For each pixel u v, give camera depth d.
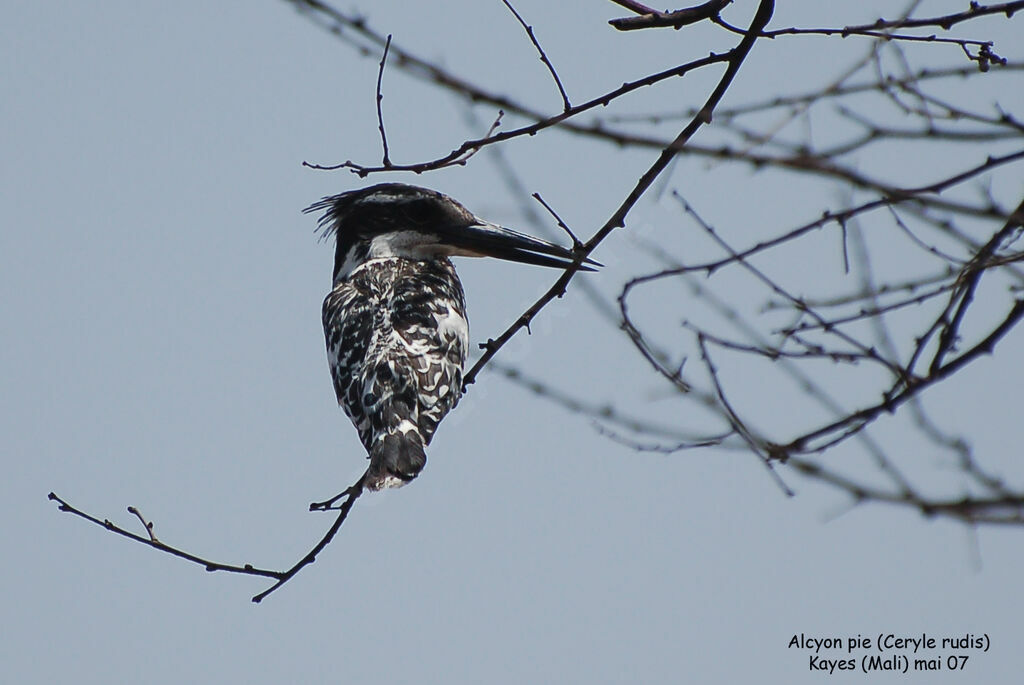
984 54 8.46
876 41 7.30
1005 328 6.92
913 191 6.39
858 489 5.87
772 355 7.08
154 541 9.76
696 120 8.76
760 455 6.82
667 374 7.26
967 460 5.91
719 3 8.66
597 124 7.21
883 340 7.01
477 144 8.17
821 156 6.44
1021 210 6.86
